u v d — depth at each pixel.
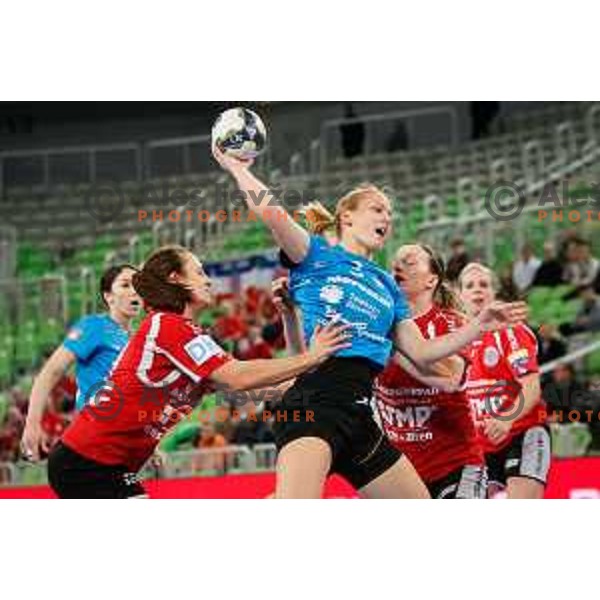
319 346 18.00
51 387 21.30
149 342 18.45
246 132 18.42
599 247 26.33
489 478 21.30
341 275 18.53
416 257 20.56
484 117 26.09
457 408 20.08
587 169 26.39
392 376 20.03
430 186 26.25
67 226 27.34
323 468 17.73
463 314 20.67
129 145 26.59
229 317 26.58
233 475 24.84
